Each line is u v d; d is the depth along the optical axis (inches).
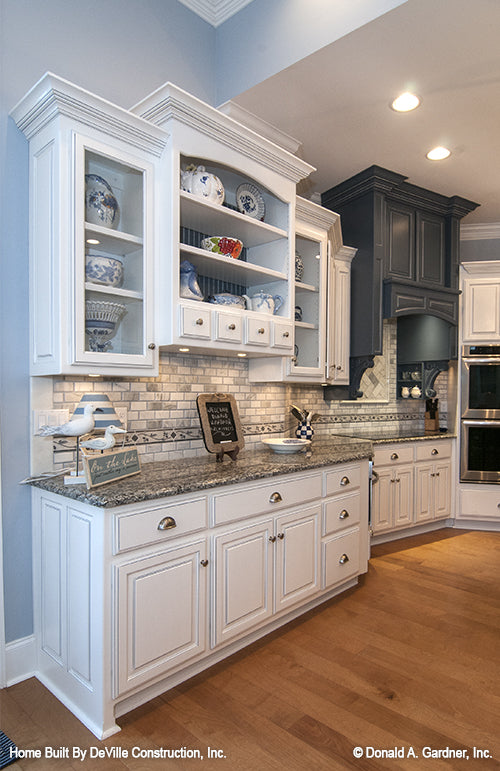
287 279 103.8
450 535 158.9
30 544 79.4
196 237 100.9
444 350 164.2
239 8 106.3
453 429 168.1
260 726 66.6
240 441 99.7
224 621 79.7
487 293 162.2
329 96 103.5
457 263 161.9
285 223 103.8
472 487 164.9
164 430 98.0
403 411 177.5
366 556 116.2
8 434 76.7
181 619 72.7
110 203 78.3
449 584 117.1
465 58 90.8
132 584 66.2
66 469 82.1
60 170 69.8
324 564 101.6
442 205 157.9
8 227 76.6
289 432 130.7
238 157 92.0
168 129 80.8
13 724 66.8
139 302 80.6
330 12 88.2
